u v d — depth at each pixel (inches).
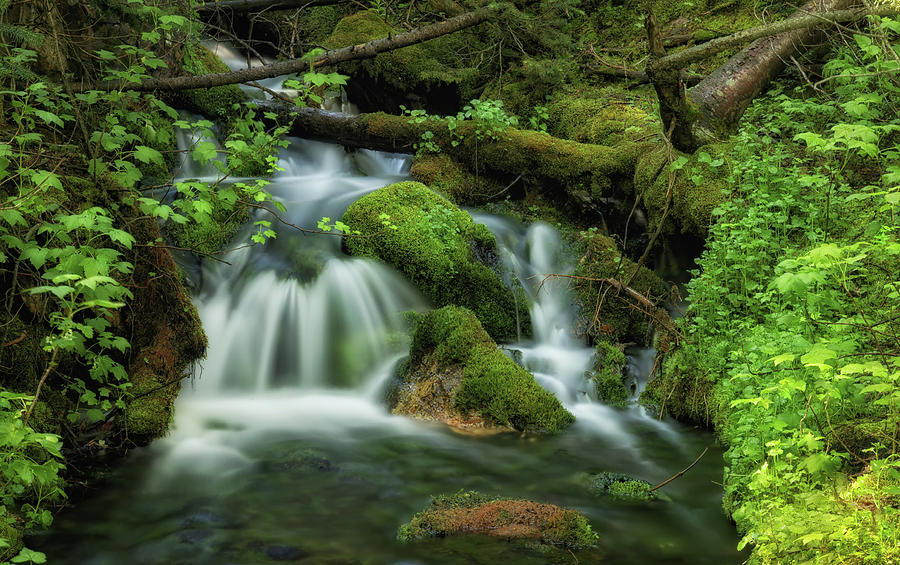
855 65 297.9
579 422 247.8
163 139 241.8
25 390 203.0
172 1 320.2
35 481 183.2
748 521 168.4
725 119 308.0
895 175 191.0
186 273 283.3
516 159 347.6
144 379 227.1
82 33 298.5
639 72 383.6
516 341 298.4
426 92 410.9
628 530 175.5
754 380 190.7
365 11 440.8
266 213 318.0
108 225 181.3
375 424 244.4
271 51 502.3
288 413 252.8
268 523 177.8
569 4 394.6
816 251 144.3
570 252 322.7
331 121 373.1
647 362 280.1
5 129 226.4
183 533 172.7
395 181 362.6
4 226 197.8
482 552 164.1
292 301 282.4
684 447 226.5
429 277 294.7
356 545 167.2
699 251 293.0
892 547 120.8
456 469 210.2
